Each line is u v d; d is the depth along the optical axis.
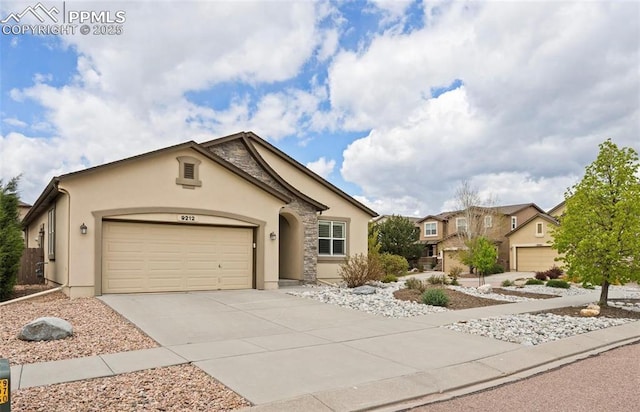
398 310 11.84
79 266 12.65
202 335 8.57
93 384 5.59
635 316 12.16
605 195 13.28
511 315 11.34
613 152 13.42
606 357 7.75
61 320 8.26
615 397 5.54
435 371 6.45
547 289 19.47
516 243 39.41
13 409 4.70
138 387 5.51
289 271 19.20
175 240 14.44
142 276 13.78
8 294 12.52
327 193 20.77
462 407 5.21
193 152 14.65
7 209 13.31
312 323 10.00
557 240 14.20
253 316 10.65
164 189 14.07
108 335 8.38
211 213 14.88
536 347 8.04
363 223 21.59
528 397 5.56
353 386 5.70
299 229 18.77
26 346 7.46
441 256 42.94
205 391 5.43
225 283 15.32
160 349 7.42
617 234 12.91
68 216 12.65
